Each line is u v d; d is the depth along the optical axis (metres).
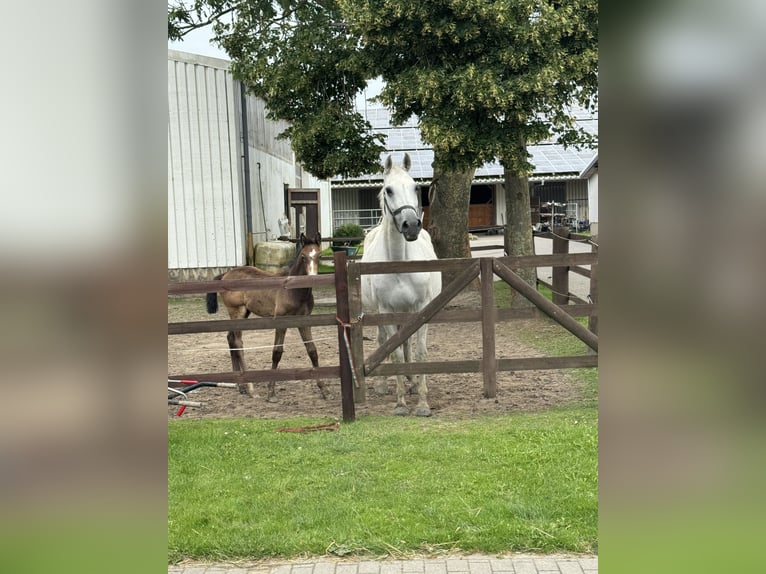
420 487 3.33
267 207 15.70
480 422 4.60
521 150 8.33
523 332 8.55
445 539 2.76
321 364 7.19
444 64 8.02
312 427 4.57
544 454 3.73
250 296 6.11
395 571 2.55
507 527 2.82
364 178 26.02
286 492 3.33
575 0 8.02
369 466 3.68
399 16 7.57
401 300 5.05
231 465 3.76
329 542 2.77
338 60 9.70
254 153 14.42
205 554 2.72
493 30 7.66
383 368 4.90
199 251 12.71
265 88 10.29
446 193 10.66
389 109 9.00
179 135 12.34
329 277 4.72
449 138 7.79
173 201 12.48
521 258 4.97
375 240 5.43
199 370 6.94
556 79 7.82
